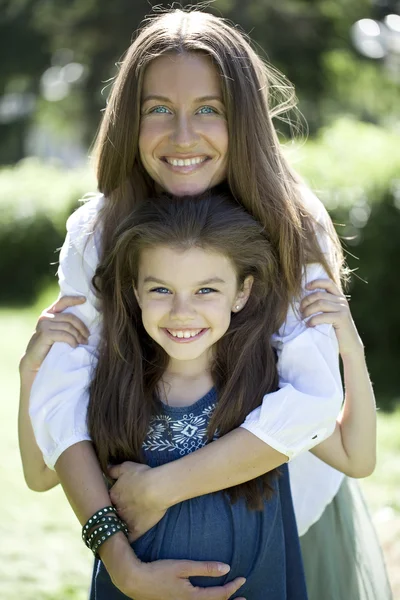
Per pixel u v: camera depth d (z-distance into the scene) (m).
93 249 3.04
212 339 2.78
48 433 2.87
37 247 14.99
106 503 2.74
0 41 29.94
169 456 2.80
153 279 2.75
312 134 26.62
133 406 2.83
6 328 11.70
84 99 29.33
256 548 2.76
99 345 2.96
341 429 2.92
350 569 3.26
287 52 26.95
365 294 8.67
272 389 2.85
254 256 2.83
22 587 4.44
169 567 2.63
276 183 2.89
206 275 2.74
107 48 28.11
